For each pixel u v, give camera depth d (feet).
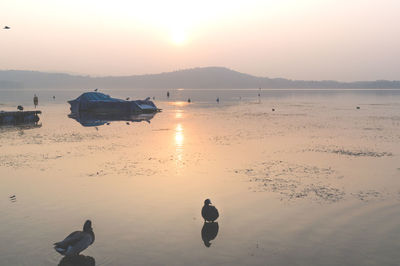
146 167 67.82
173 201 48.44
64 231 38.68
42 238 36.99
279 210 44.62
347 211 43.98
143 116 194.70
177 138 105.60
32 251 34.24
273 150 85.20
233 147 89.56
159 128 132.57
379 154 79.82
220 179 59.31
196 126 138.92
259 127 133.39
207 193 51.83
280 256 33.06
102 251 34.35
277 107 272.31
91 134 115.03
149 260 32.58
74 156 78.18
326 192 51.80
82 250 32.32
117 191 52.85
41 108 254.68
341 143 95.25
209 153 81.61
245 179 59.21
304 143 95.50
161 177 60.75
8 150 85.15
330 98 476.54
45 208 45.68
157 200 48.80
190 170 65.51
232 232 38.34
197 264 31.86
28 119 157.17
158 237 37.32
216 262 32.14
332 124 143.02
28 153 81.51
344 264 31.53
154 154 80.43
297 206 45.96
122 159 75.10
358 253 33.37
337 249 34.22
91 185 55.98
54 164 70.33
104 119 175.52
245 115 193.88
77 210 44.96
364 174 62.13
